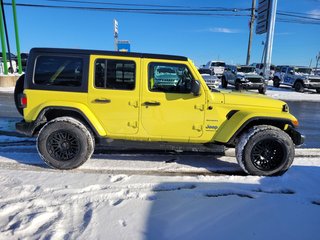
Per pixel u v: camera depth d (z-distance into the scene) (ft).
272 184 14.82
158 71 15.71
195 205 12.34
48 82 15.72
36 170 15.74
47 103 15.56
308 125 32.01
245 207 12.26
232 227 10.85
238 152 15.96
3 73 62.03
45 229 10.32
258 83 68.28
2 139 21.35
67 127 15.46
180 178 15.28
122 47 41.19
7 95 47.42
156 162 17.78
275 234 10.50
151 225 10.80
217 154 19.86
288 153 15.72
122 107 15.78
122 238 10.00
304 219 11.52
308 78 74.13
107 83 15.71
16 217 10.98
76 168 16.14
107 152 18.94
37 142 15.62
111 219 11.07
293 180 15.40
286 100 57.82
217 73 112.57
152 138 16.21
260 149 15.88
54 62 15.61
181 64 15.64
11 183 13.84
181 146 16.48
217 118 16.06
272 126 16.10
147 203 12.41
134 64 15.58
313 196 13.50
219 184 14.57
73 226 10.57
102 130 16.01
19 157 17.67
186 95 15.78
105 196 12.93
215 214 11.68
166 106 15.79
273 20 64.18
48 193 13.00
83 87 15.65
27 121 15.96
